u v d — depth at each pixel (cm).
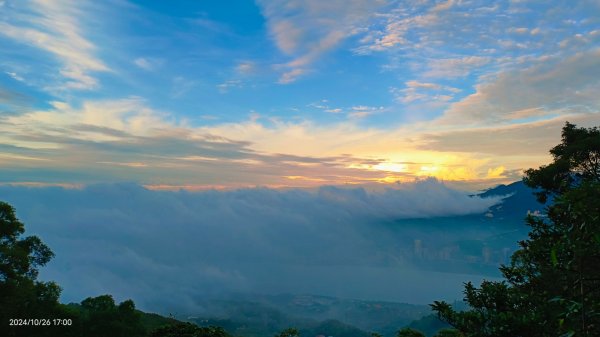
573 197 768
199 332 2609
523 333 899
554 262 766
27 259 3259
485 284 1180
